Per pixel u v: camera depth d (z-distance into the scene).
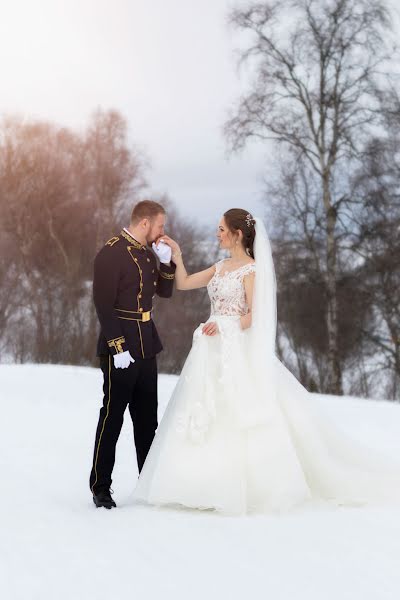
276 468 4.70
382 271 22.06
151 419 5.09
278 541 3.90
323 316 23.44
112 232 30.86
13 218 31.84
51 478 5.59
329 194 21.94
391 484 5.00
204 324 4.98
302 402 5.02
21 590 3.11
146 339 4.96
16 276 31.27
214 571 3.36
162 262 5.15
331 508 4.75
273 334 4.94
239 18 21.50
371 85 21.11
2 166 32.44
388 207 21.44
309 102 21.73
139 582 3.21
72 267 30.78
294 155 21.72
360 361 24.14
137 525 4.21
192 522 4.31
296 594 3.07
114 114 30.89
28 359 30.53
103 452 4.79
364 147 21.28
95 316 30.03
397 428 8.52
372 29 20.89
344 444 5.11
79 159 32.09
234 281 5.02
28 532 4.03
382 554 3.66
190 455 4.66
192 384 4.80
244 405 4.72
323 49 21.17
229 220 5.13
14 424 8.16
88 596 3.04
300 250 22.73
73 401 10.20
